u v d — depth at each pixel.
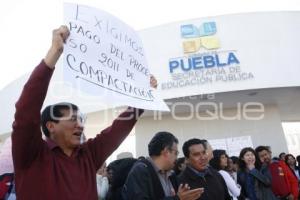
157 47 9.12
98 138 1.93
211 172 3.19
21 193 1.50
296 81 8.30
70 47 1.64
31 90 1.44
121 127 1.99
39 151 1.57
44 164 1.56
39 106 1.47
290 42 8.55
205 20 8.94
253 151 4.88
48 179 1.53
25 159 1.49
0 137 12.76
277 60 8.46
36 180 1.51
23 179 1.52
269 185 4.63
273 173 5.21
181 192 2.22
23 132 1.44
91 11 1.85
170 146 2.62
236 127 10.27
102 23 1.89
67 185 1.57
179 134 10.49
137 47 2.13
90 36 1.78
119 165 3.29
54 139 1.70
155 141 2.67
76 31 1.71
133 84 1.95
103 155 1.88
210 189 2.98
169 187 2.67
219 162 4.65
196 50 8.80
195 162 3.05
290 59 8.45
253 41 8.62
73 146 1.72
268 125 10.20
